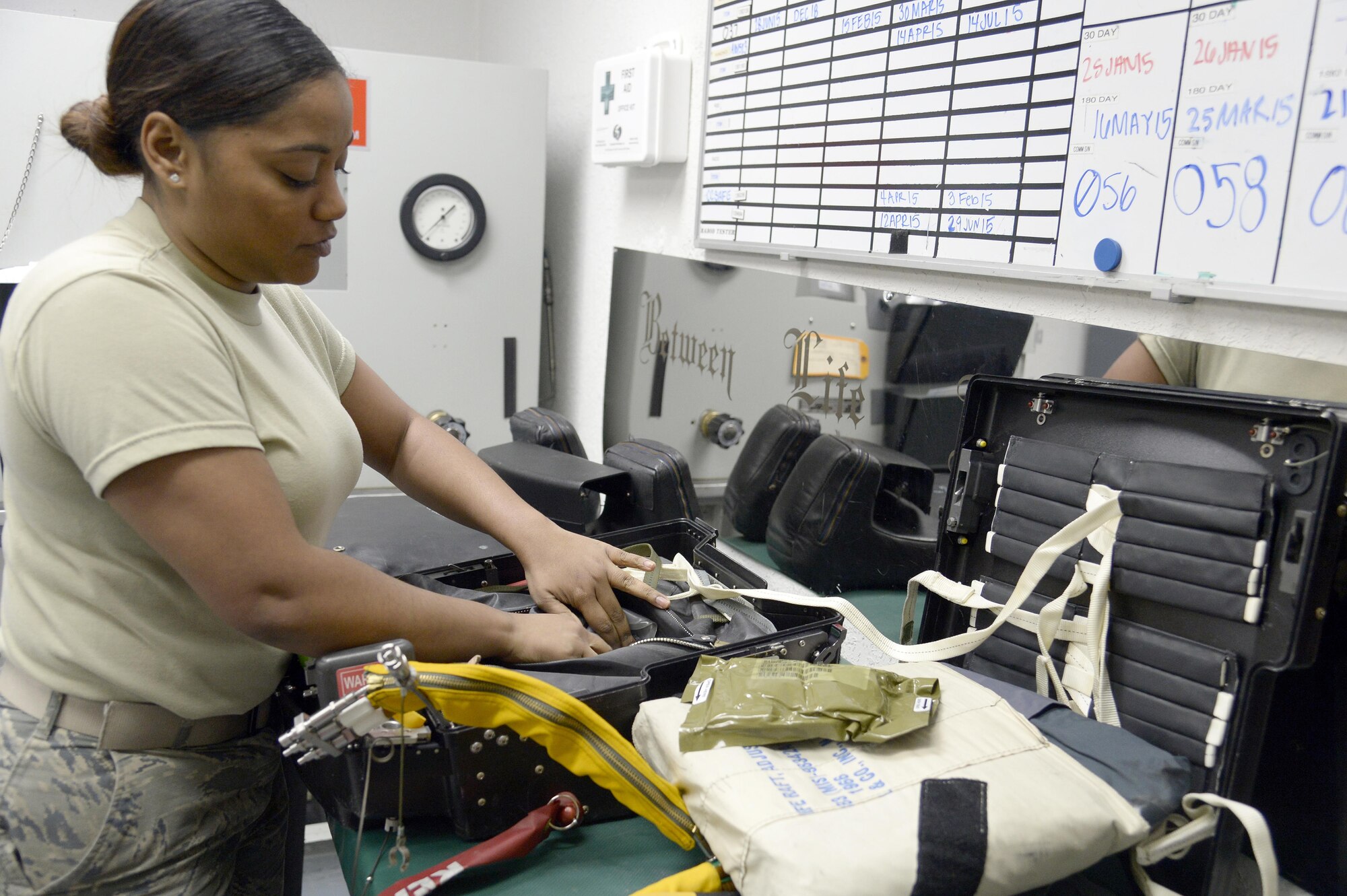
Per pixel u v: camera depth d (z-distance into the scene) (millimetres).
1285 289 701
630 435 1719
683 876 645
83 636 709
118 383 621
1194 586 688
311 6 2365
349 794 705
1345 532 646
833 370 1194
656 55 1453
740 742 667
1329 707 669
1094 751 681
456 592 979
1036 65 894
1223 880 662
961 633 898
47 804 720
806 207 1224
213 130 630
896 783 619
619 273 1736
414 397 1815
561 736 683
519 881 680
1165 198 786
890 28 1062
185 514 639
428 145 1729
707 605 992
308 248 711
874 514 1120
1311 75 673
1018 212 924
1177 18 763
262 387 732
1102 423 787
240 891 900
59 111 1484
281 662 816
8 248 1497
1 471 1350
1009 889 575
